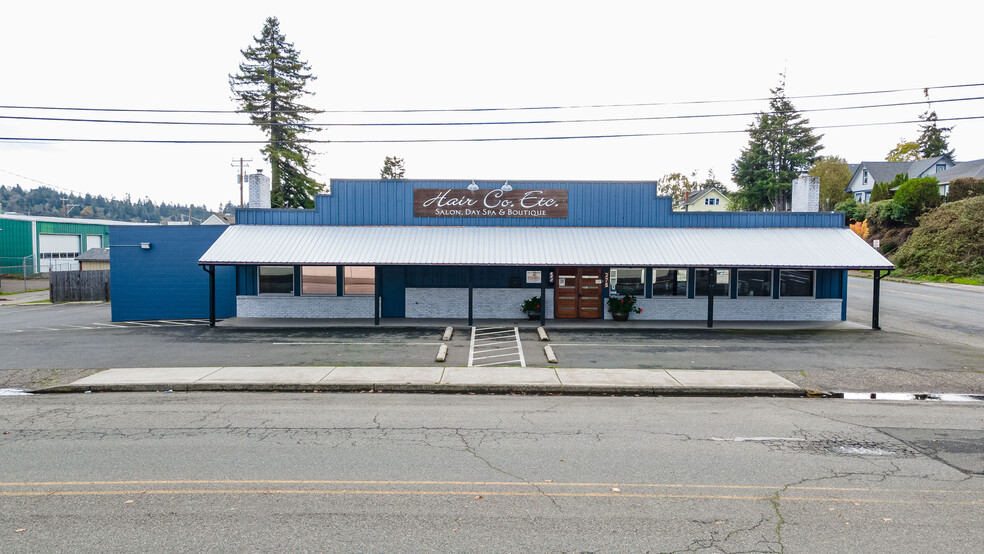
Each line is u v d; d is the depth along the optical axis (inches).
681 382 479.8
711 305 765.3
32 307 1171.9
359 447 321.1
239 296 850.8
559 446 325.4
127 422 368.8
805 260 749.3
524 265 750.5
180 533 219.5
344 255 766.5
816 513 241.8
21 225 1898.4
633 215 844.0
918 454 316.2
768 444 331.9
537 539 217.6
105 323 839.1
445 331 707.4
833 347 636.7
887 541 218.1
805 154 2223.2
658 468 292.2
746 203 2365.9
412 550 208.4
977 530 227.3
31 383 475.5
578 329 753.6
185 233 876.6
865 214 1916.8
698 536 221.0
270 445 323.3
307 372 509.0
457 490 262.5
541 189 840.9
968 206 1502.2
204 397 442.0
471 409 408.8
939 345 647.1
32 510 239.1
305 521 230.2
